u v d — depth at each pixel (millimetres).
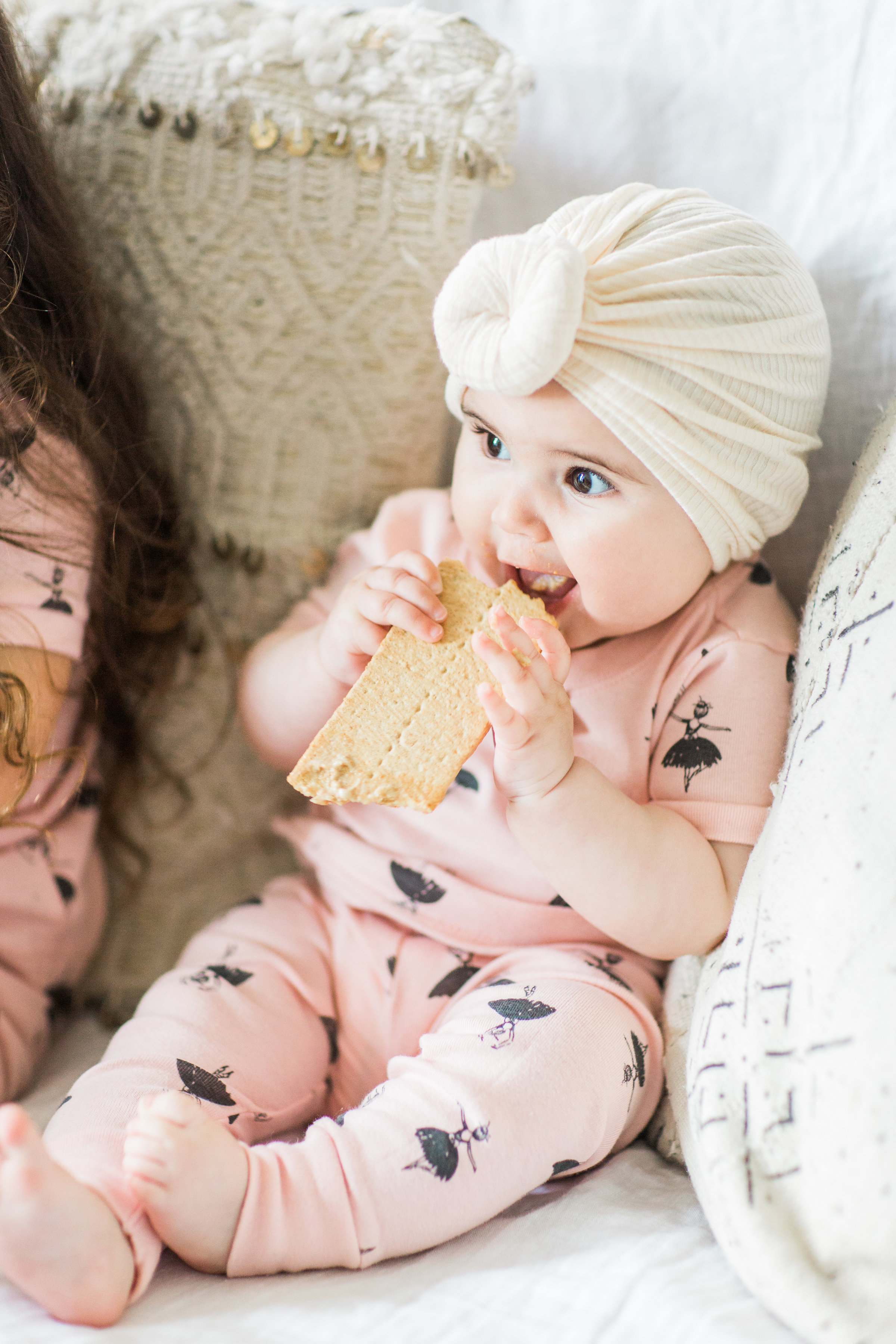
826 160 848
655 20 899
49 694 791
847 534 670
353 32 844
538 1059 624
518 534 698
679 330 633
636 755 757
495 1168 585
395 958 768
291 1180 561
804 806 560
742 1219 501
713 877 693
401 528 881
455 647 677
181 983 728
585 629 751
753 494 701
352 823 833
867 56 824
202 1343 478
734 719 731
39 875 818
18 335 793
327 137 838
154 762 928
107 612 888
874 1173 457
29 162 799
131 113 837
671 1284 512
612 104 918
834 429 837
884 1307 455
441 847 797
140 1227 528
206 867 940
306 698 822
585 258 652
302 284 863
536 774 646
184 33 831
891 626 563
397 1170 572
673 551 694
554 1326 491
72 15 840
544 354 599
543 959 729
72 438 819
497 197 949
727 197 894
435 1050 644
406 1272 560
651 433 643
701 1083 556
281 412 888
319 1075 740
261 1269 556
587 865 673
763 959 542
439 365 889
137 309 869
